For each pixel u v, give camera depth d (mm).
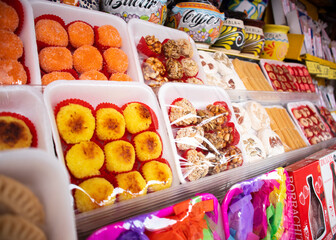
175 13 1722
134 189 880
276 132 1889
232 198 1051
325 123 2490
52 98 874
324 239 1444
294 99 2357
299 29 2814
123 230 714
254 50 2270
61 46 1085
